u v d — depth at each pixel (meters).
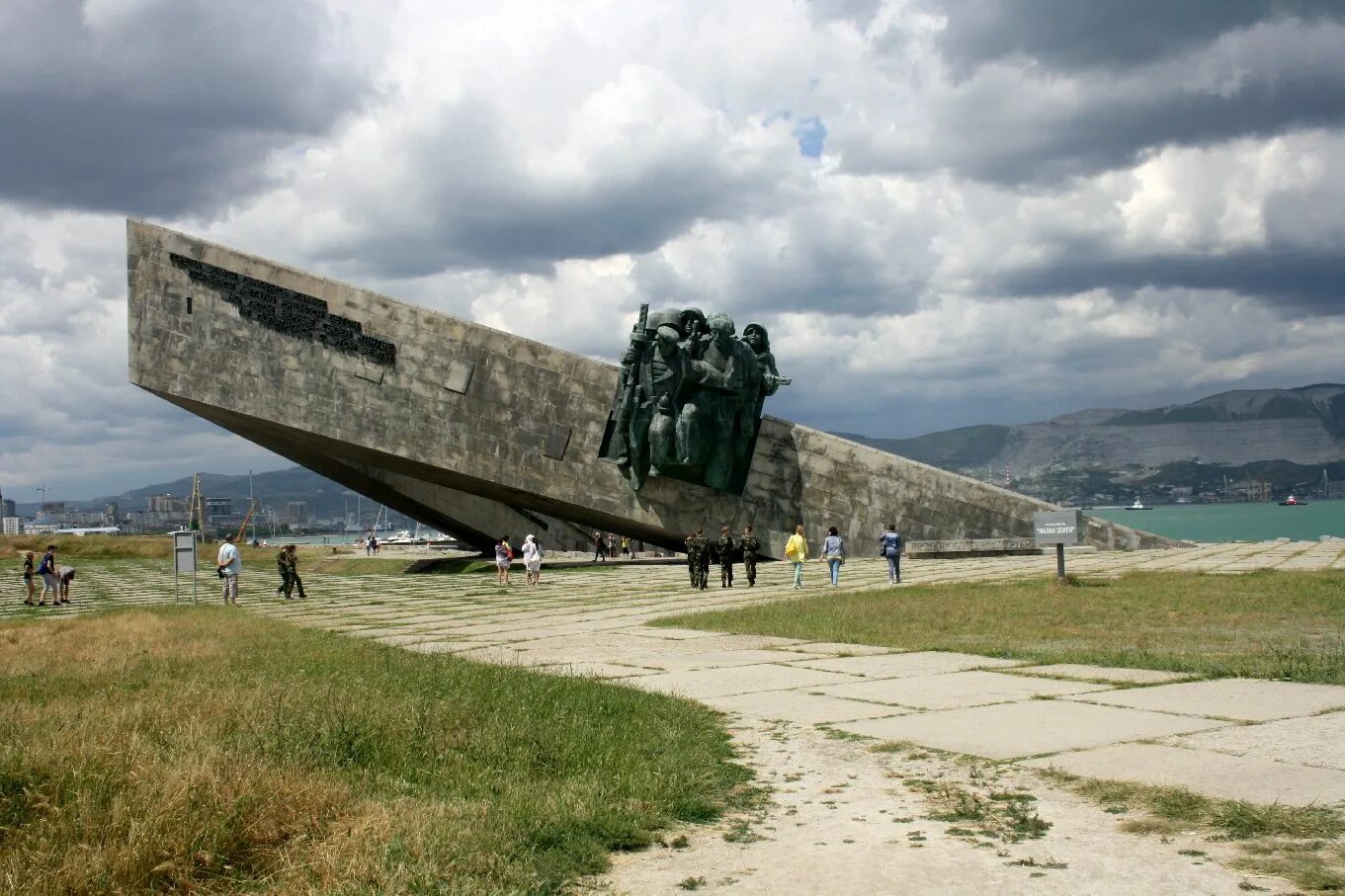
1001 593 23.16
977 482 44.12
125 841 5.59
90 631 18.59
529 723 9.05
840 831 6.41
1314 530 120.50
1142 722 9.02
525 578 37.59
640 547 53.19
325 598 31.22
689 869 5.81
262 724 8.61
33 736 7.95
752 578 30.45
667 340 40.25
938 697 10.59
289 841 5.96
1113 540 45.97
